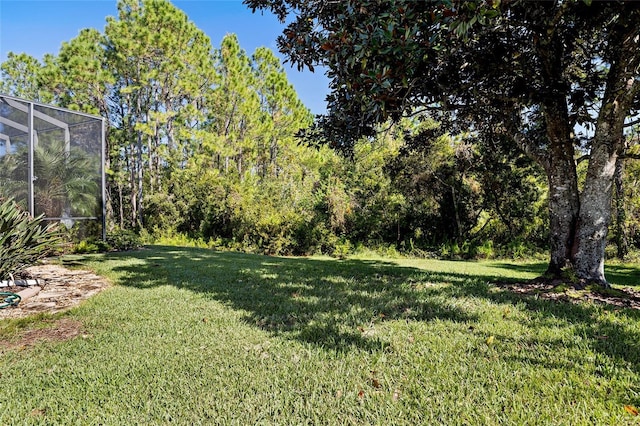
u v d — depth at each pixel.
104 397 2.08
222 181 16.25
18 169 6.66
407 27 3.18
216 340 2.89
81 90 15.59
